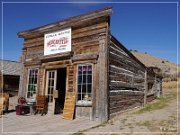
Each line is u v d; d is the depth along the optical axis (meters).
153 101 20.25
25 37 14.67
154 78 22.81
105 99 9.73
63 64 11.87
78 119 10.18
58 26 12.34
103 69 10.02
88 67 10.68
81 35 11.31
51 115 11.58
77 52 11.35
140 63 16.89
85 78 10.70
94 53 10.59
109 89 10.29
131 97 13.98
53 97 11.93
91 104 10.14
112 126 8.53
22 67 14.51
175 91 30.38
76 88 10.91
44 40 13.24
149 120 9.68
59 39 12.30
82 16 11.11
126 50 13.30
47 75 12.85
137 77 15.95
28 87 13.85
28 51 14.41
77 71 11.06
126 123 9.07
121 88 12.14
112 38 10.98
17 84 27.53
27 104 12.52
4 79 26.36
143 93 17.45
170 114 11.30
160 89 25.81
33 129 8.17
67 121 9.79
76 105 10.66
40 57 13.38
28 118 10.75
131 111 13.08
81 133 7.39
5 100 12.85
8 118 10.79
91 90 10.33
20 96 14.11
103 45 10.26
